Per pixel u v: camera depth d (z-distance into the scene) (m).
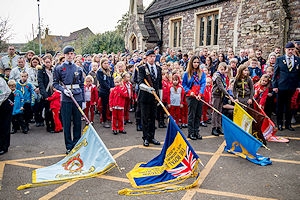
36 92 7.47
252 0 10.15
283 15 9.16
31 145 6.06
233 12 11.43
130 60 11.38
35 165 4.92
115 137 6.65
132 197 3.75
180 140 4.48
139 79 5.80
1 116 5.44
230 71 7.22
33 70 7.88
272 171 4.57
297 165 4.83
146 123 5.93
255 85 7.14
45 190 3.96
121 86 6.92
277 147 5.81
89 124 4.90
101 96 7.56
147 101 5.83
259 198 3.69
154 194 3.82
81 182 4.21
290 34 9.26
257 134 5.72
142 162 4.98
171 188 3.94
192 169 4.23
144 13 18.14
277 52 8.48
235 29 11.30
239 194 3.80
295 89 6.90
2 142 5.51
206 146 5.89
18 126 7.24
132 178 4.28
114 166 4.81
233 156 5.29
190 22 14.30
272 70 7.49
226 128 5.44
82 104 5.64
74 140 5.60
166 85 7.46
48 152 5.61
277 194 3.80
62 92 5.35
